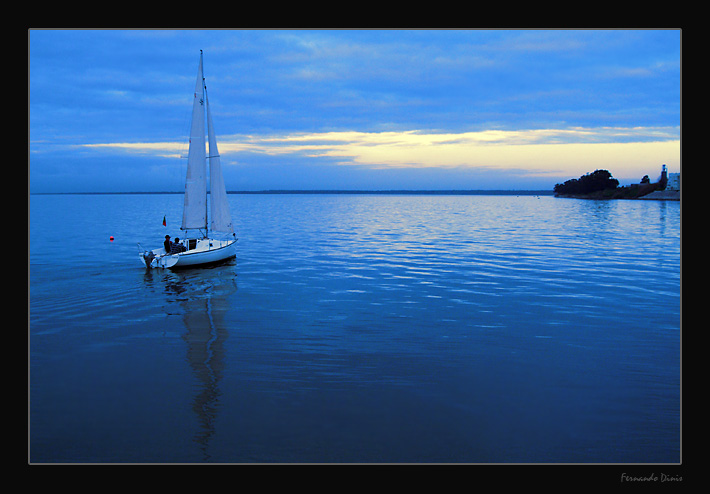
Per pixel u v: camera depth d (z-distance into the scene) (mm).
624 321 23500
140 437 12984
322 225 84812
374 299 28062
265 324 23094
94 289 30438
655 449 12703
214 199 42906
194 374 17000
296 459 12078
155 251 38125
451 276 34875
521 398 15289
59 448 12445
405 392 15656
